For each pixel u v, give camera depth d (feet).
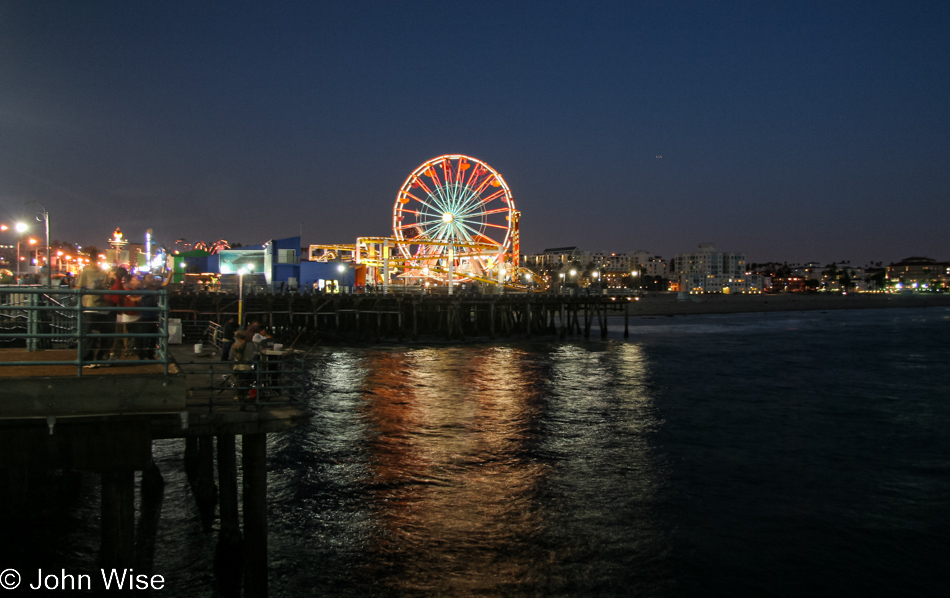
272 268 195.62
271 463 58.59
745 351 169.48
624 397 95.81
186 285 176.55
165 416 24.30
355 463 59.06
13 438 22.99
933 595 37.42
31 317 36.17
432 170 226.58
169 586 36.01
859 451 66.33
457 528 45.01
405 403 87.86
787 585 38.24
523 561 40.42
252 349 34.81
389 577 38.01
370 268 213.87
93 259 35.76
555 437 70.33
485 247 221.46
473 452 63.62
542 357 150.10
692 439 70.54
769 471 59.16
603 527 45.73
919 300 570.46
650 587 37.63
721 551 42.37
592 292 223.51
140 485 50.88
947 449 67.21
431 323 196.44
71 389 23.07
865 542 44.11
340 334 179.52
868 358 152.87
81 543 40.55
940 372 127.03
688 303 467.93
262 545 29.58
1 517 43.47
